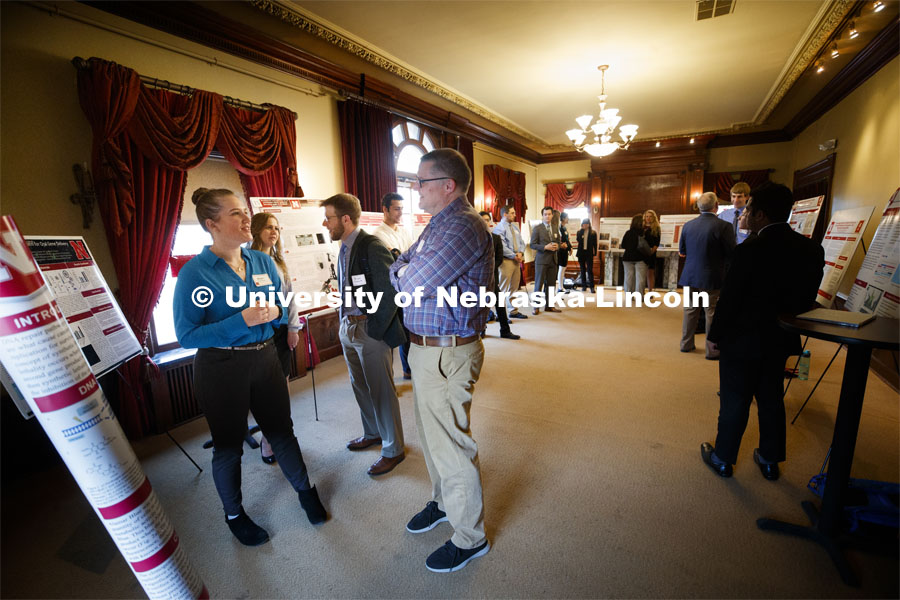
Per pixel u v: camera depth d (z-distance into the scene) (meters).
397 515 1.86
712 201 3.67
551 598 1.41
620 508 1.85
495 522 1.78
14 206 2.18
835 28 3.67
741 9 3.40
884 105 3.96
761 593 1.40
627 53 4.23
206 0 2.88
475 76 4.85
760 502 1.85
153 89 2.69
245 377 1.61
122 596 1.51
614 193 9.26
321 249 3.61
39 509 2.00
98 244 2.50
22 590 1.53
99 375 1.80
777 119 7.00
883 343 1.17
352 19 3.42
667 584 1.45
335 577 1.54
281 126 3.51
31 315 0.83
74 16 2.36
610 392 3.13
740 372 1.90
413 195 5.86
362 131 4.49
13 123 2.16
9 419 2.23
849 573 1.42
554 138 8.37
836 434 1.52
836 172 5.36
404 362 3.50
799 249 1.76
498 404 2.97
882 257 2.90
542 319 5.69
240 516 1.72
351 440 2.54
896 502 1.62
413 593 1.46
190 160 2.80
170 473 2.27
